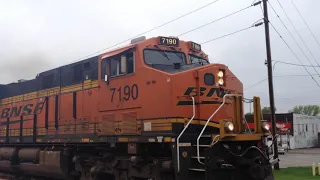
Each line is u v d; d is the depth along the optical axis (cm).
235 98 905
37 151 1470
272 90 2241
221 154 859
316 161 3422
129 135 1018
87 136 1201
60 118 1364
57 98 1399
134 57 1027
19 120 1636
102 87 1142
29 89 1605
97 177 1145
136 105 1008
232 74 1036
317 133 8388
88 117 1206
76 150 1309
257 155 887
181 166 855
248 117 1009
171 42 1078
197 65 1055
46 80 1492
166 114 919
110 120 1095
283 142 6675
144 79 991
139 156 992
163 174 935
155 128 945
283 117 7019
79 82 1279
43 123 1466
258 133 900
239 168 880
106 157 1125
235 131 888
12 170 1655
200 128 934
